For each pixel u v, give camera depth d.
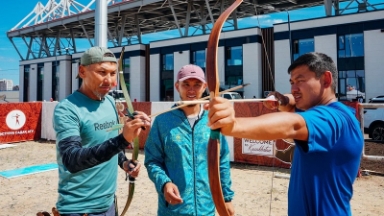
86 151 1.51
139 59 33.06
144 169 7.12
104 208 2.07
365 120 10.98
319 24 22.55
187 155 2.13
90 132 1.96
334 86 1.42
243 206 4.61
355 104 6.46
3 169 7.25
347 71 21.56
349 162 1.27
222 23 1.23
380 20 20.22
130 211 4.51
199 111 2.28
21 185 5.96
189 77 2.16
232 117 0.98
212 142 1.16
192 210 2.06
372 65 20.42
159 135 2.25
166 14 40.28
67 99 1.93
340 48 21.89
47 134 11.64
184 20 44.38
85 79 1.94
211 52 1.19
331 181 1.26
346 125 1.27
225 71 27.00
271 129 1.04
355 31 21.19
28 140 11.52
